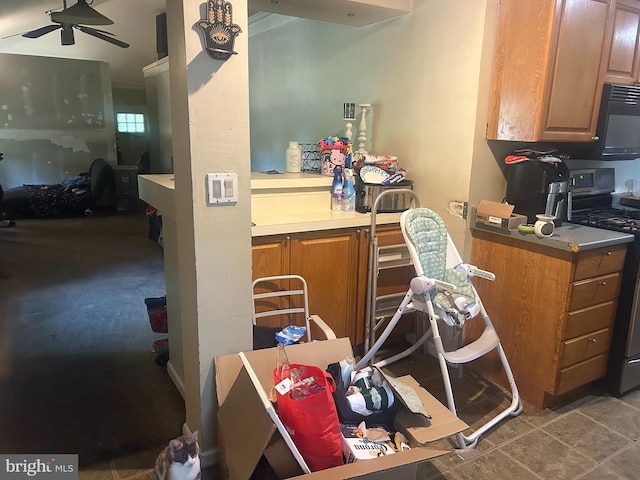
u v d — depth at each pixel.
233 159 1.76
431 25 2.70
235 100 1.72
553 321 2.30
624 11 2.50
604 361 2.51
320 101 3.87
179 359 2.47
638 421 2.32
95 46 7.64
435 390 2.56
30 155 7.77
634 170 3.38
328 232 2.59
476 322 2.72
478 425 2.26
